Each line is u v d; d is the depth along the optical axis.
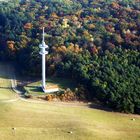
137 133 150.25
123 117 164.25
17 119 151.62
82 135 142.00
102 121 158.38
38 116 156.25
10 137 137.12
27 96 177.88
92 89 178.62
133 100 168.38
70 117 157.88
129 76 179.88
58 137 139.38
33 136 139.00
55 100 175.62
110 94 170.88
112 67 186.25
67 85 186.38
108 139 141.62
